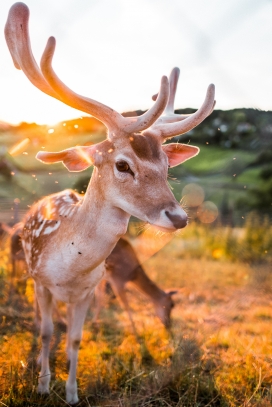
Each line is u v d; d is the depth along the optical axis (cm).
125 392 339
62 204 338
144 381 362
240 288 645
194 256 998
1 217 422
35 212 374
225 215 1090
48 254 318
